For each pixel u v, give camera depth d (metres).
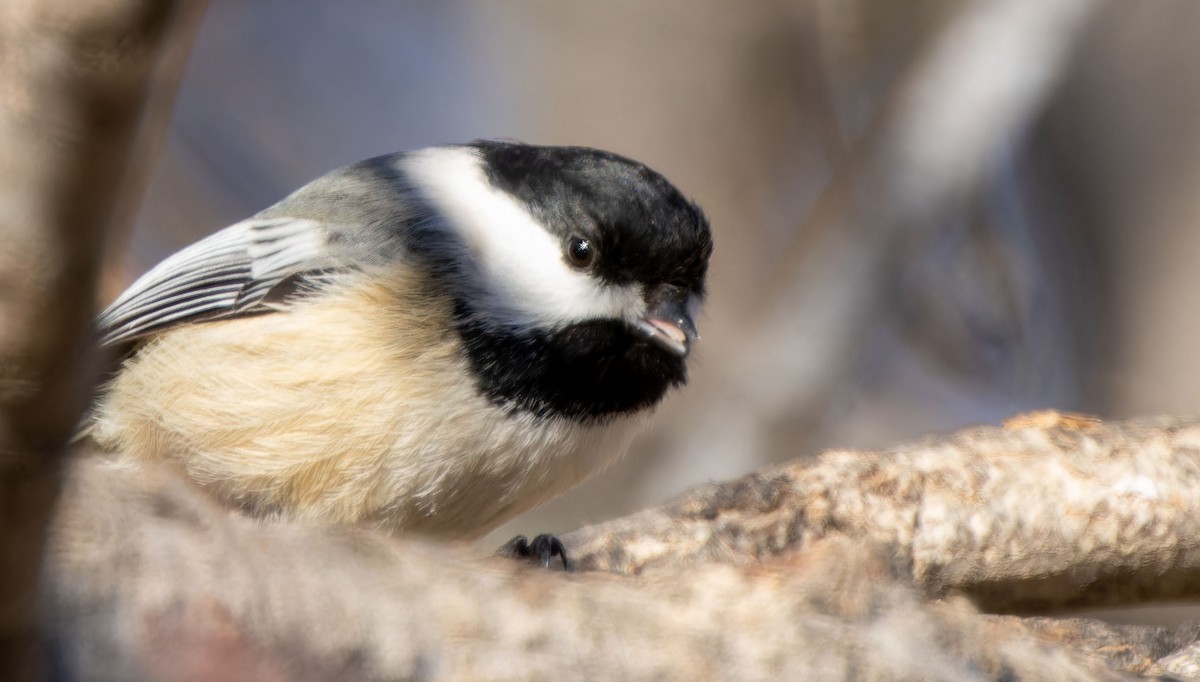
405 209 7.87
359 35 17.42
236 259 8.06
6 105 2.86
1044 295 16.08
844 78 16.89
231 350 7.57
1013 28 15.27
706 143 16.92
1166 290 15.29
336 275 7.68
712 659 5.64
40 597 3.98
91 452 7.91
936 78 15.38
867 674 5.80
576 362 7.73
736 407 15.49
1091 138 15.58
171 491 5.43
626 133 17.03
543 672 5.43
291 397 7.41
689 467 15.27
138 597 4.95
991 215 16.16
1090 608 8.21
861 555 6.51
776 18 16.88
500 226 7.79
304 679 5.12
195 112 16.48
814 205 15.91
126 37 2.79
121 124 2.89
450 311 7.52
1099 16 15.16
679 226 7.92
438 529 7.96
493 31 17.66
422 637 5.36
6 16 2.76
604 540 8.09
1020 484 8.05
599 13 17.30
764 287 16.41
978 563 7.95
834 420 15.53
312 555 5.41
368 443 7.42
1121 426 8.51
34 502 3.51
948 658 6.07
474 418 7.53
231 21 16.91
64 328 3.17
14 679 4.18
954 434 8.59
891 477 8.17
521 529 14.89
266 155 16.58
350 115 17.11
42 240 3.02
